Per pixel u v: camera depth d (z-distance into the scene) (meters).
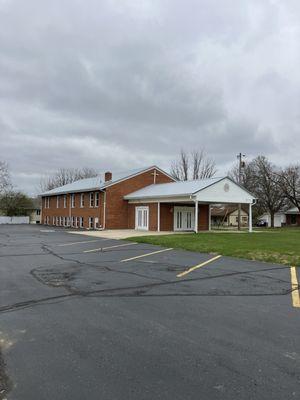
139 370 4.11
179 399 3.49
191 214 32.41
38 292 7.93
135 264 11.90
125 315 6.23
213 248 15.69
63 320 5.96
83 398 3.52
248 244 16.84
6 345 4.91
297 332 5.40
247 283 8.93
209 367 4.19
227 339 5.10
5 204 64.50
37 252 15.24
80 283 8.84
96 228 34.41
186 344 4.90
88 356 4.51
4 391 3.67
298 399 3.50
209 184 27.80
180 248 16.64
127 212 34.28
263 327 5.62
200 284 8.77
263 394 3.58
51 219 46.09
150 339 5.09
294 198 53.28
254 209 64.50
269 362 4.33
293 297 7.54
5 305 6.91
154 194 30.53
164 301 7.17
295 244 16.70
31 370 4.14
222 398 3.51
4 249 16.34
